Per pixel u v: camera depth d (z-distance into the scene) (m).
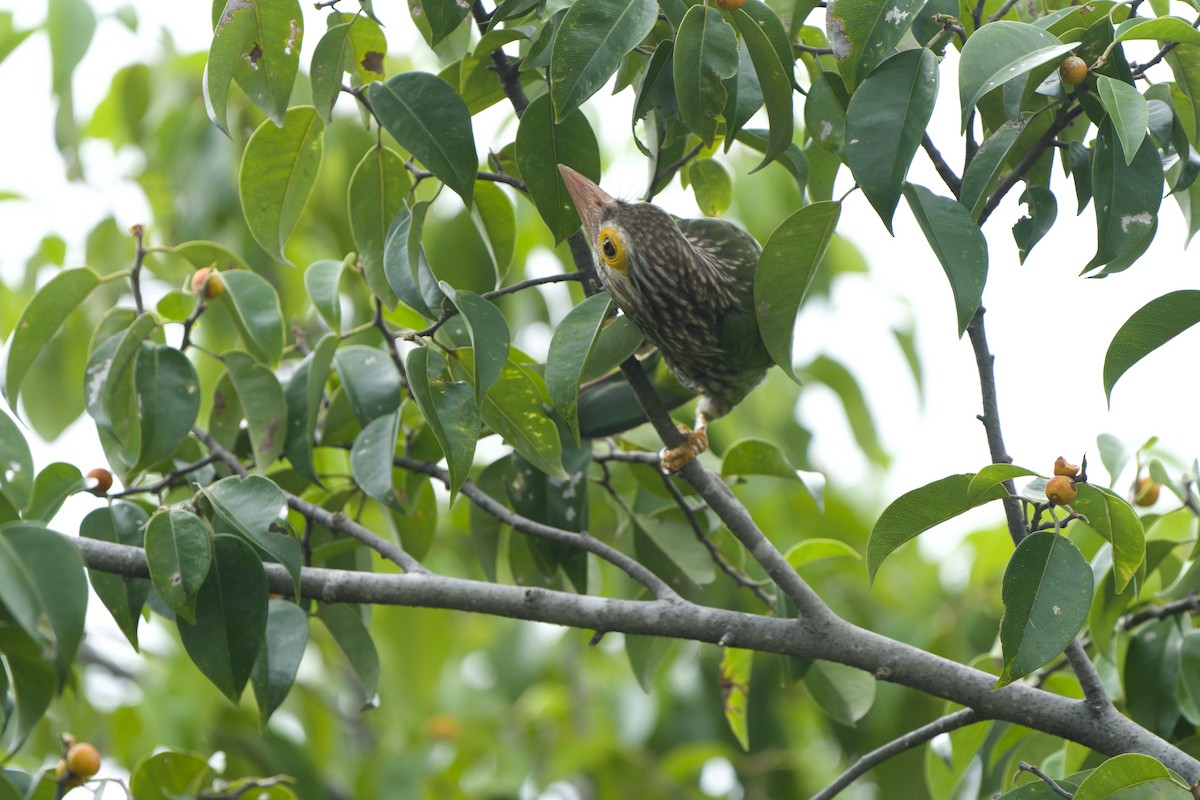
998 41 4.16
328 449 7.68
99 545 5.14
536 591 5.39
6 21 9.63
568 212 5.14
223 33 4.86
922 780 9.19
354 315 9.10
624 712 10.38
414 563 5.68
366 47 5.49
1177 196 5.56
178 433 5.58
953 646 9.53
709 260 6.61
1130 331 4.33
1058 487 4.20
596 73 4.39
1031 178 5.40
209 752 9.08
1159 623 6.14
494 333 4.70
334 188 9.31
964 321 4.26
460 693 11.82
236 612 4.85
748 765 9.95
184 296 6.48
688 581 6.82
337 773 10.87
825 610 5.30
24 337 5.88
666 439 5.56
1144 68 4.68
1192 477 6.40
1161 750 4.81
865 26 4.40
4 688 4.49
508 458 6.44
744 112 4.85
